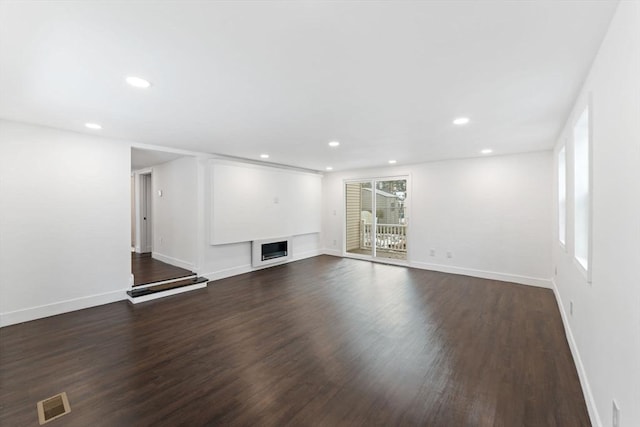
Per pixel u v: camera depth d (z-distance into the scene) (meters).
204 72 1.91
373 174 6.60
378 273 5.49
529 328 3.03
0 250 3.05
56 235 3.41
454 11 1.30
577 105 2.34
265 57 1.72
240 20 1.36
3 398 1.94
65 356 2.49
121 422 1.73
